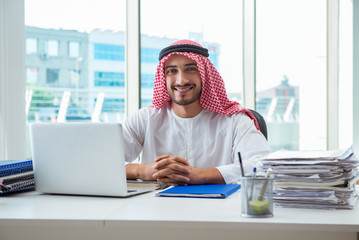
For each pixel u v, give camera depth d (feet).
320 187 3.99
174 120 7.07
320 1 14.52
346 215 3.69
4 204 4.30
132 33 13.15
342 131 14.75
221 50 13.89
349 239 3.66
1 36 11.91
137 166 6.02
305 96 14.62
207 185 5.32
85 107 13.47
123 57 13.39
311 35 14.52
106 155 4.56
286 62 14.42
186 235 3.83
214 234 3.79
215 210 3.89
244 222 3.41
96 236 3.93
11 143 11.99
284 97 14.51
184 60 6.59
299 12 14.39
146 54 13.42
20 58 12.11
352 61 14.62
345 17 14.58
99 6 13.28
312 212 3.84
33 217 3.66
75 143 4.65
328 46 14.64
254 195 3.57
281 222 3.39
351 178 4.21
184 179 5.45
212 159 6.89
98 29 13.33
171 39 13.60
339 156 4.13
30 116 13.03
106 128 4.52
